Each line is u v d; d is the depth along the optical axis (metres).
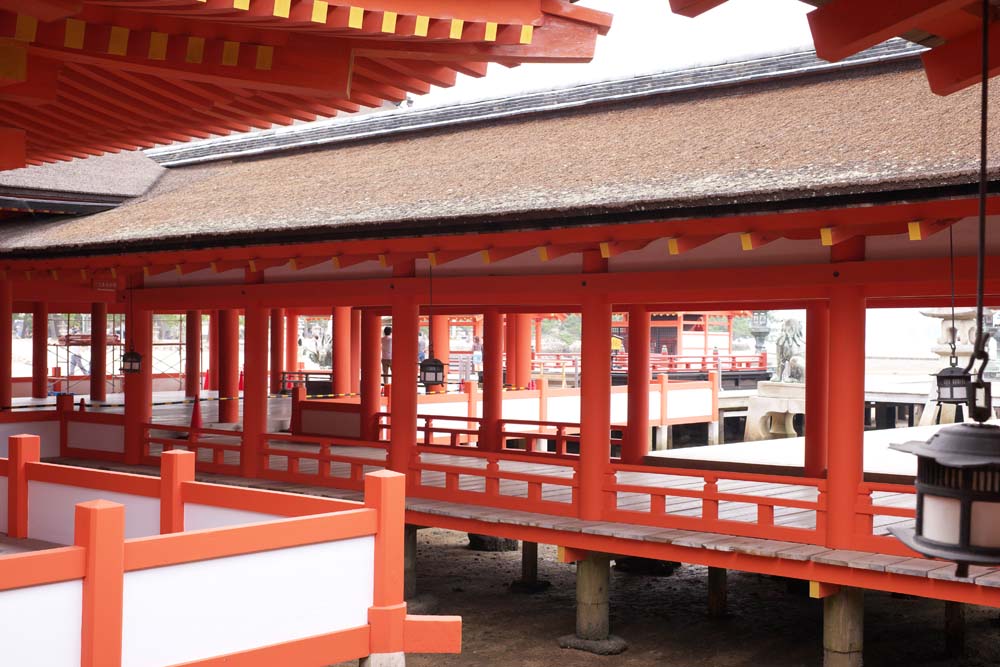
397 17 6.50
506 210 11.85
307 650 7.26
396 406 14.52
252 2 6.16
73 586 6.25
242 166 19.86
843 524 10.61
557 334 69.00
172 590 6.59
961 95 11.15
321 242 13.76
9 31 6.48
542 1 6.83
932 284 10.38
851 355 10.70
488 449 19.17
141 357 17.92
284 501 8.32
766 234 10.86
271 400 30.06
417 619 7.73
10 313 23.45
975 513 3.68
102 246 16.38
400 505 7.80
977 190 8.83
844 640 10.49
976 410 3.79
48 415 18.69
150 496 9.38
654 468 12.05
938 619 14.81
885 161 9.79
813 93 13.46
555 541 12.38
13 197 18.22
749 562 10.90
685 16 5.04
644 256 12.55
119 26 6.80
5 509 10.70
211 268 16.38
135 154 21.36
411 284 14.54
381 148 18.11
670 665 12.45
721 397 34.84
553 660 12.58
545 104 16.91
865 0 5.02
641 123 14.66
